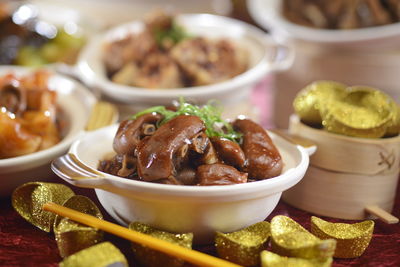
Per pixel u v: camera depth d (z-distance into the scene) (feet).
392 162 2.50
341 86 2.64
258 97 3.86
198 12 4.41
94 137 2.49
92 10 4.33
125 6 4.26
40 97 2.81
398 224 2.49
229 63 3.43
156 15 3.48
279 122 3.53
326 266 2.10
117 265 2.14
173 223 2.25
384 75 3.34
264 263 2.12
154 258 2.17
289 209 2.61
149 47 3.44
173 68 3.32
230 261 2.21
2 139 2.54
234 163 2.30
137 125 2.29
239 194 2.17
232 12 5.20
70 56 3.66
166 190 2.14
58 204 2.38
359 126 2.48
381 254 2.32
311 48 3.39
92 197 2.60
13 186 2.54
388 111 2.48
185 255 2.10
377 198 2.53
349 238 2.26
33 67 3.45
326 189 2.54
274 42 3.55
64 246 2.22
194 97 3.10
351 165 2.50
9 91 2.76
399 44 3.37
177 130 2.21
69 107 2.99
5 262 2.25
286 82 3.48
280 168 2.33
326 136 2.51
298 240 2.17
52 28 3.81
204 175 2.22
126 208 2.28
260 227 2.27
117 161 2.33
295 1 3.67
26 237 2.37
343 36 3.32
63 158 2.30
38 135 2.68
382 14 3.45
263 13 3.71
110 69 3.53
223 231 2.27
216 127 2.40
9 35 3.62
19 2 3.93
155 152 2.19
